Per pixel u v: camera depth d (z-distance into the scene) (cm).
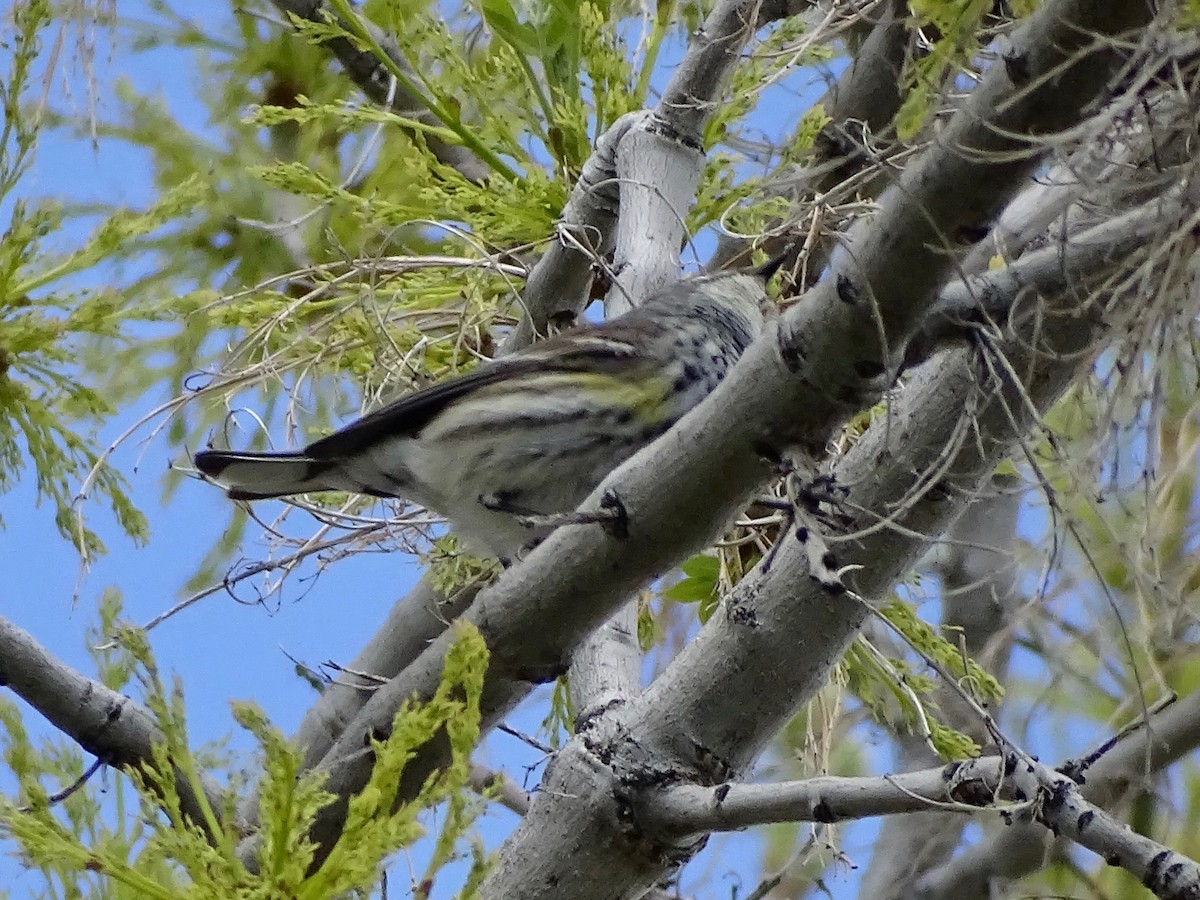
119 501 710
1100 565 568
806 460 525
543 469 769
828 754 814
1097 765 810
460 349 912
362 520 826
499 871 612
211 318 875
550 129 901
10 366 682
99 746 638
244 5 1046
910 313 492
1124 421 499
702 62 841
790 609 618
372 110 892
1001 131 446
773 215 920
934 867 930
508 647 589
